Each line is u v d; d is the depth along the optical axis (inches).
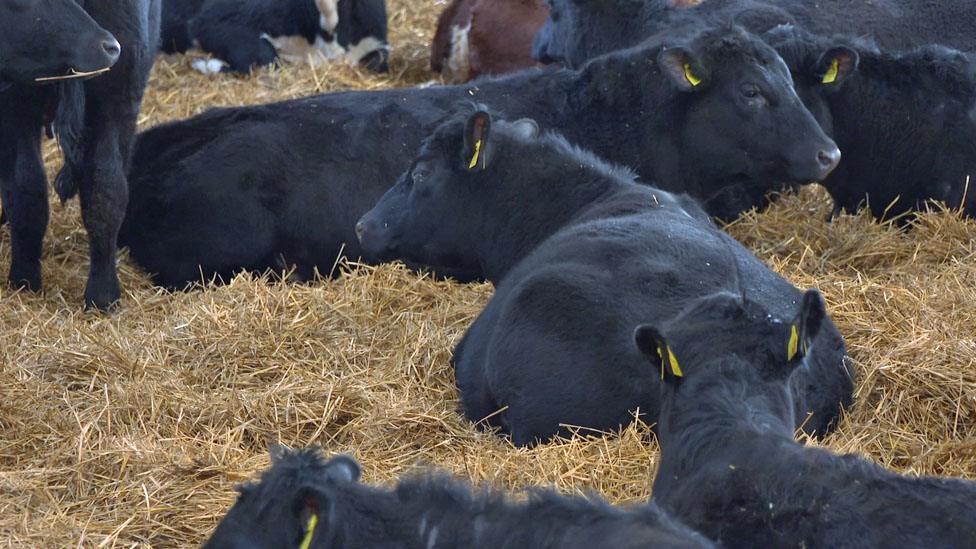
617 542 187.5
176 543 292.4
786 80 432.8
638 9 575.5
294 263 482.3
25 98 425.4
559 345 319.3
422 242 390.9
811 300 235.3
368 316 407.5
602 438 312.7
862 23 597.9
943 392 337.1
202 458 322.3
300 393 356.5
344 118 485.4
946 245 452.4
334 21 731.4
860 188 496.1
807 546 211.6
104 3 416.8
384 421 343.6
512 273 353.1
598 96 463.5
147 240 478.0
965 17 614.2
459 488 207.0
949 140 483.2
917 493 210.2
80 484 315.9
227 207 473.4
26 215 440.5
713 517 220.2
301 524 193.8
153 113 625.9
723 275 325.7
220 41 734.5
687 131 441.7
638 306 315.3
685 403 234.2
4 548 284.2
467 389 347.6
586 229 346.3
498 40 708.0
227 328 397.1
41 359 382.0
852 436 326.6
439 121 483.2
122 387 363.9
